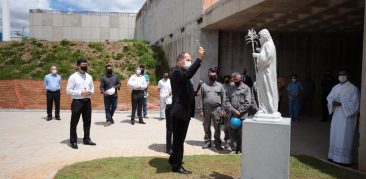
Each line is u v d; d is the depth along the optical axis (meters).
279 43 16.94
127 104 17.17
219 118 8.66
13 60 24.89
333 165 7.34
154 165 7.01
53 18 46.09
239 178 6.31
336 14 12.19
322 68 17.16
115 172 6.47
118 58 25.09
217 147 8.73
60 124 12.62
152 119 14.28
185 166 6.98
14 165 7.08
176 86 6.52
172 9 22.06
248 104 8.16
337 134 7.81
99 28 46.56
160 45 26.86
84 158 7.68
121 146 8.95
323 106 14.62
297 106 14.45
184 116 6.49
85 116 8.99
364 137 7.06
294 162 7.45
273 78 5.58
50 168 6.86
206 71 15.93
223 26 15.12
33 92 17.17
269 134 5.33
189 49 17.55
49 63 24.30
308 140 10.35
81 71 8.81
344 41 17.19
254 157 5.42
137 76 12.80
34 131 11.09
